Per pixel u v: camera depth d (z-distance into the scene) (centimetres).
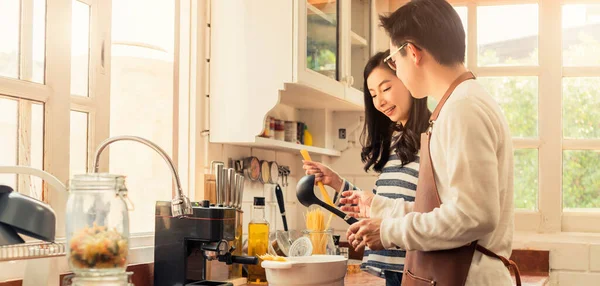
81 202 144
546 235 336
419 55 164
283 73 251
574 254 313
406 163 229
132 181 249
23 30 182
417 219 154
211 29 263
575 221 349
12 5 179
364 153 246
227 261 208
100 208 144
